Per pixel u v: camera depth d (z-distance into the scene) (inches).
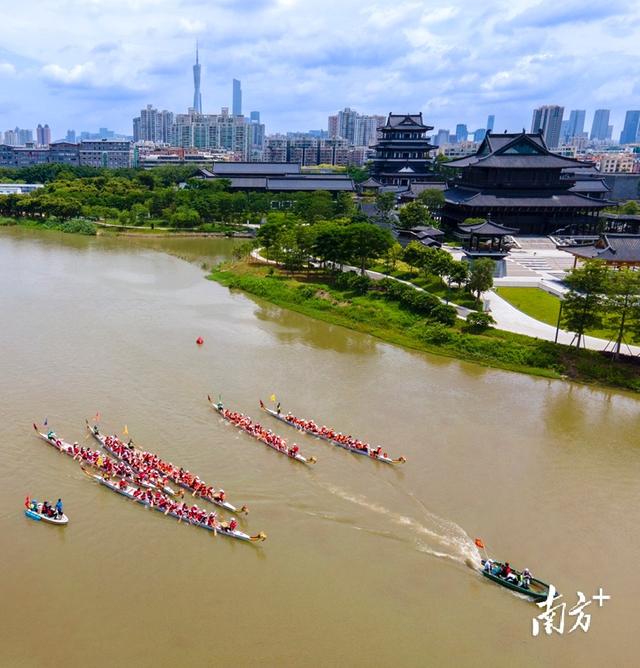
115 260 6466.5
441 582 2049.7
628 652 1817.2
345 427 2989.7
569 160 7062.0
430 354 3981.3
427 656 1779.0
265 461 2687.0
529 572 2059.5
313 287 5201.8
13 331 4097.0
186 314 4628.4
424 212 6884.8
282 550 2175.2
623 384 3511.3
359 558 2144.4
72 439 2795.3
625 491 2556.6
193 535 2242.9
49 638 1792.6
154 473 2518.5
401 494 2491.4
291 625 1865.2
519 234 7017.7
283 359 3814.0
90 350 3806.6
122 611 1895.9
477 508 2420.0
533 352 3821.4
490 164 6889.8
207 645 1786.4
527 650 1812.3
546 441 2930.6
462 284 5128.0
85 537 2209.6
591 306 3708.2
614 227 7317.9
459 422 3078.2
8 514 2304.4
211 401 3191.4
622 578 2094.0
